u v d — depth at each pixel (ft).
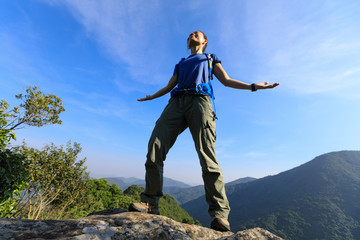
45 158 20.17
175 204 270.87
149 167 5.21
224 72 6.20
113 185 99.96
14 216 15.93
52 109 23.04
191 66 6.21
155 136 5.38
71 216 25.39
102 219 3.76
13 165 10.03
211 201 5.20
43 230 3.14
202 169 5.35
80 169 24.04
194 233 3.92
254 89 5.21
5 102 17.17
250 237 3.04
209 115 5.58
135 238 3.24
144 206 4.94
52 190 21.09
